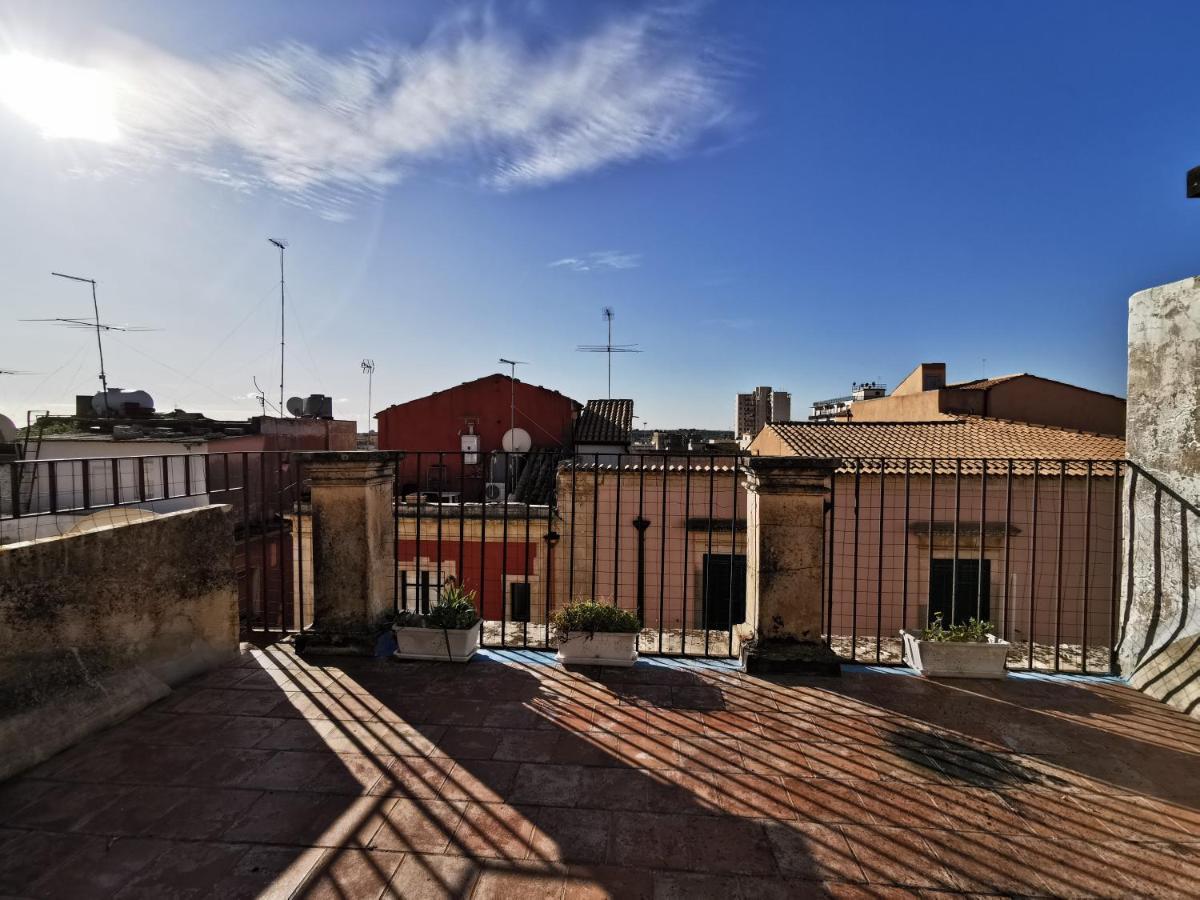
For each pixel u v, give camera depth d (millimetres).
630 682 3734
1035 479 4121
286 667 3936
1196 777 2725
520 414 19672
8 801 2496
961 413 17469
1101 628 9617
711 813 2451
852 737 3074
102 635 3238
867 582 10195
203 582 3883
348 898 1986
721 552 10555
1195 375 3545
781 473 3857
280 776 2691
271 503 12773
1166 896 2025
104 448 11164
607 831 2332
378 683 3697
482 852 2209
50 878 2072
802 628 3889
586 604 4105
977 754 2918
